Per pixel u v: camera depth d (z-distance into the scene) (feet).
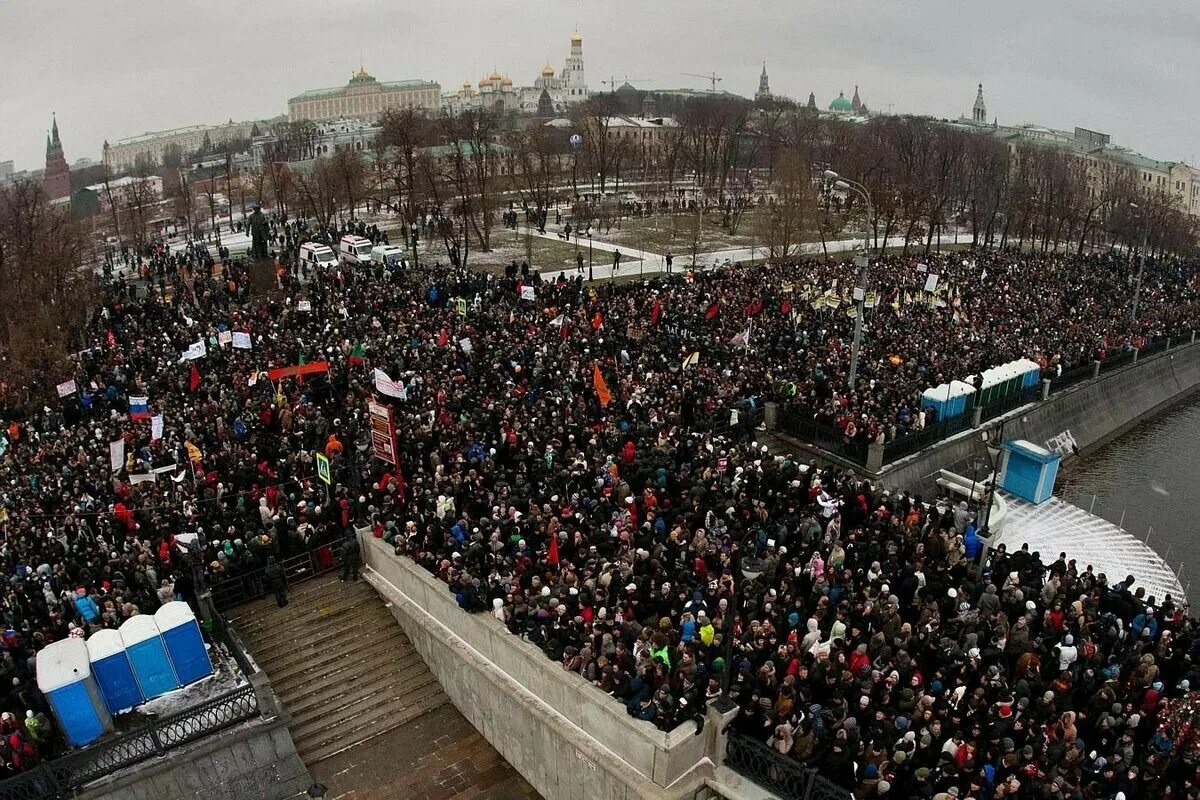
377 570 79.87
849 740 50.83
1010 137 534.78
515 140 391.65
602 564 66.59
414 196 270.87
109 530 76.13
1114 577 95.09
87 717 60.85
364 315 135.74
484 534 72.84
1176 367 172.55
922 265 184.85
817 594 64.80
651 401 100.27
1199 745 51.16
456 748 69.31
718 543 70.33
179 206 335.88
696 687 56.18
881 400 108.99
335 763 67.10
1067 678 55.93
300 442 92.89
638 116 585.22
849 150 368.48
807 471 87.76
